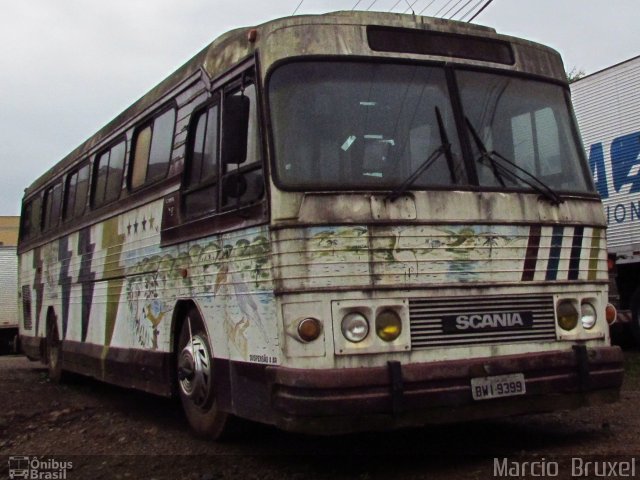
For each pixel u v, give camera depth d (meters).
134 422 8.47
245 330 6.06
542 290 6.03
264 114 5.79
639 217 14.17
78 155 11.55
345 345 5.40
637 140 14.37
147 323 8.27
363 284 5.48
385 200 5.63
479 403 5.59
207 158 6.94
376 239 5.56
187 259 7.24
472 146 6.07
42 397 10.51
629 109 14.57
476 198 5.89
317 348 5.36
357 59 5.98
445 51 6.26
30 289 14.46
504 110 6.34
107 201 9.90
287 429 5.37
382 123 5.89
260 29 6.12
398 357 5.49
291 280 5.45
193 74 7.42
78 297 11.09
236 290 6.21
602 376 6.06
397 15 6.19
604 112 15.12
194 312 7.23
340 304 5.43
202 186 6.93
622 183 14.59
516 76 6.52
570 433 6.77
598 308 6.33
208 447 6.94
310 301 5.40
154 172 8.31
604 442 6.32
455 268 5.73
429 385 5.45
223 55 6.77
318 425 5.25
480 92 6.29
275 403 5.49
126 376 8.84
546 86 6.69
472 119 6.16
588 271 6.32
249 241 6.00
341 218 5.52
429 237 5.69
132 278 8.77
